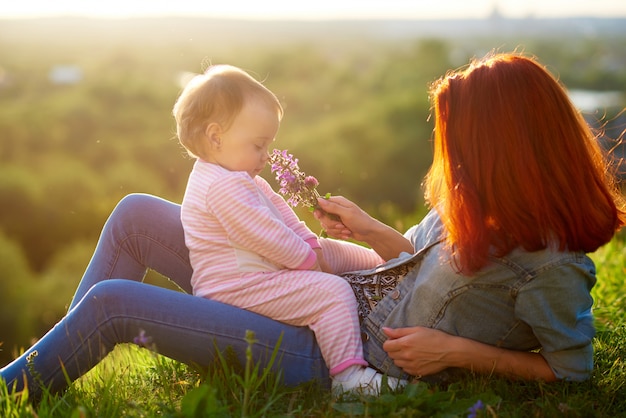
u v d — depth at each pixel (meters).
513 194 1.84
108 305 1.98
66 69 73.19
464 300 1.94
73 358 1.99
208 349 2.03
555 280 1.84
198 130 2.20
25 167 39.06
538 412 1.87
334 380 2.04
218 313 2.03
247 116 2.19
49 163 39.88
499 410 1.87
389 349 2.00
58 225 35.16
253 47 107.12
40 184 35.84
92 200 36.28
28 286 29.83
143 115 51.25
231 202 2.09
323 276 2.09
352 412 1.84
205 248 2.15
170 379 2.34
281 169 2.37
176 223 2.38
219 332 2.02
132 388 2.30
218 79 2.21
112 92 55.72
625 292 3.42
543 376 1.98
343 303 2.05
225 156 2.21
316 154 41.06
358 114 45.28
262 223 2.09
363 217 2.39
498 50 2.09
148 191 38.19
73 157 41.22
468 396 1.97
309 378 2.06
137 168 39.88
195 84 2.25
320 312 2.05
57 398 1.98
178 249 2.37
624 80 95.69
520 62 1.92
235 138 2.19
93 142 44.34
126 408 2.00
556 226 1.83
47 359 1.98
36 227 35.12
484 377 2.03
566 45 126.75
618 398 2.05
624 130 2.13
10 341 28.12
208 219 2.14
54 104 51.31
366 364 2.04
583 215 1.85
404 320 2.05
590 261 1.92
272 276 2.10
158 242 2.37
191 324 2.00
